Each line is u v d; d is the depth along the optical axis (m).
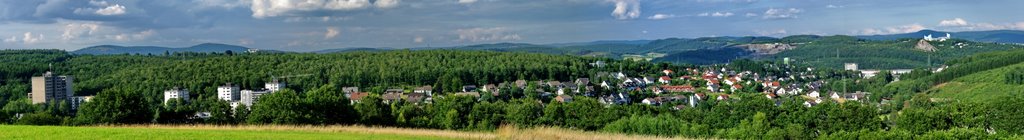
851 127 94.56
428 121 110.12
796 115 103.81
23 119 90.44
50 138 46.00
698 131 96.62
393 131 59.03
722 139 90.50
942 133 60.22
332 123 85.25
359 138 51.53
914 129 87.06
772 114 106.88
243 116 88.31
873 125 93.88
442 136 54.53
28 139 45.06
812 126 99.12
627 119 102.94
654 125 98.38
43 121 90.19
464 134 56.56
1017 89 189.75
